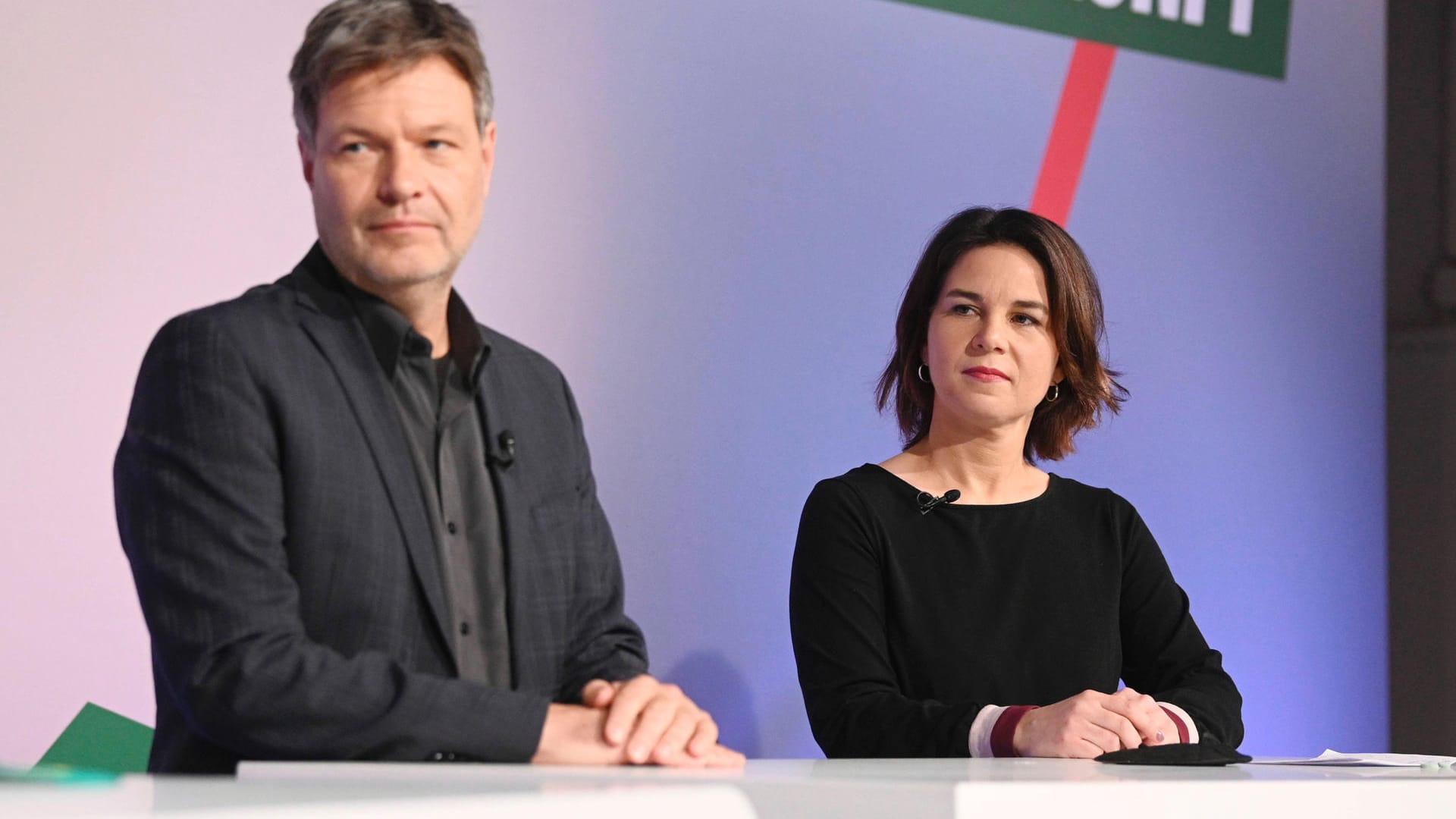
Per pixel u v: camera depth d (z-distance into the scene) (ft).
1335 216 15.70
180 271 10.85
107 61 10.68
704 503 12.51
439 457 6.77
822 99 13.23
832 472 13.10
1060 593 9.35
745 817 3.13
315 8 11.44
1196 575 14.57
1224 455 14.83
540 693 6.76
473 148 6.81
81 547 10.45
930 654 9.00
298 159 11.32
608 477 12.12
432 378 6.84
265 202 11.16
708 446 12.56
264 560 5.82
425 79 6.61
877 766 5.53
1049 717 7.47
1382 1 16.11
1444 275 18.52
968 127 13.85
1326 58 15.75
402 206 6.53
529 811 2.75
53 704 10.29
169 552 5.78
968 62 13.89
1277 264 15.31
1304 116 15.58
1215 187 15.03
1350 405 15.61
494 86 11.85
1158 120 14.76
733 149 12.82
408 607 6.33
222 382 6.02
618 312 12.25
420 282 6.64
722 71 12.81
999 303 9.50
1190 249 14.84
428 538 6.44
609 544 7.61
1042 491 9.78
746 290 12.81
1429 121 18.93
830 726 8.51
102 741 10.42
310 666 5.57
